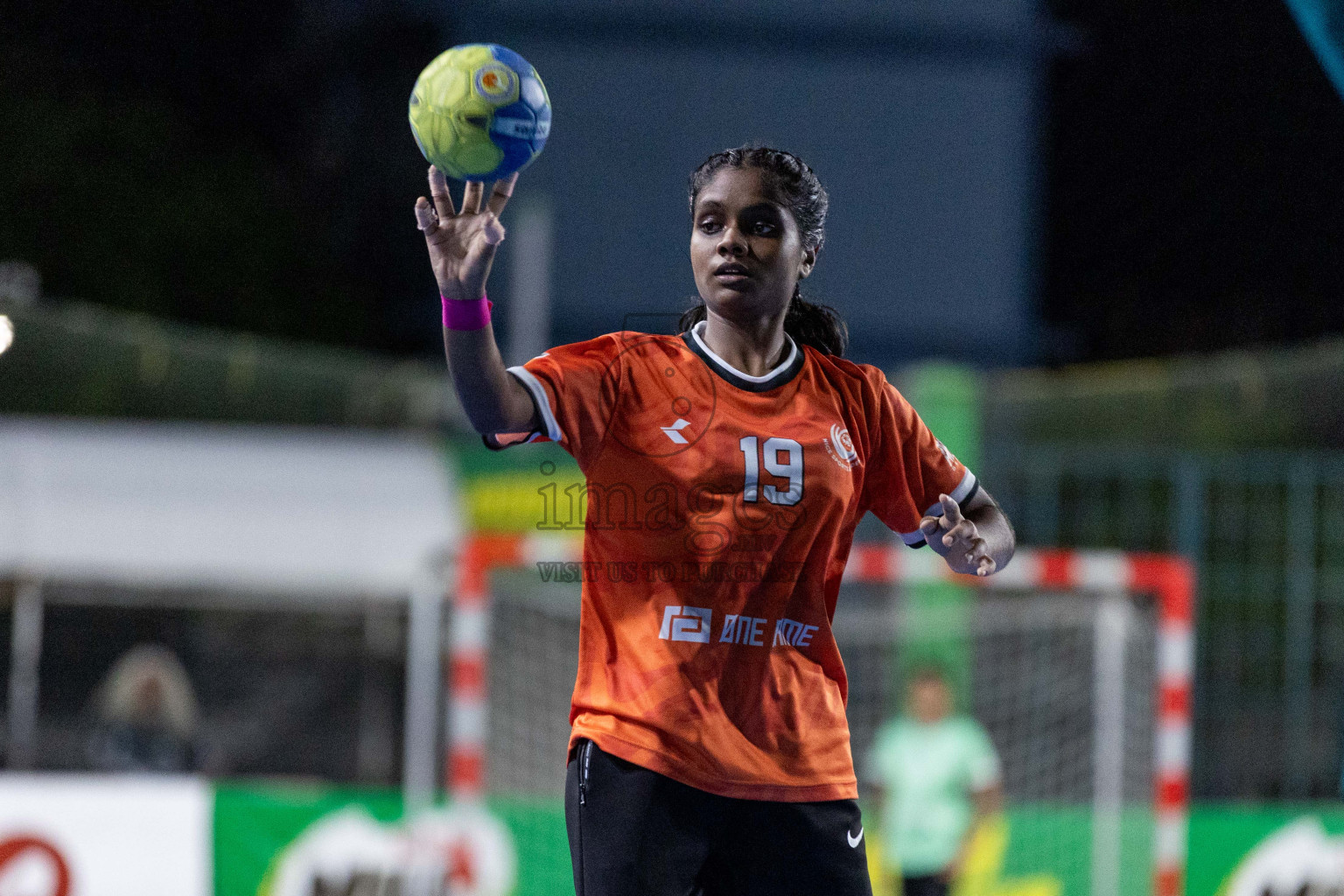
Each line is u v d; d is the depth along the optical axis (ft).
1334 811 81.41
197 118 237.45
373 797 74.18
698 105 221.25
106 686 98.89
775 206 29.12
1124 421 106.93
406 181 229.66
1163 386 109.60
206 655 117.50
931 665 81.76
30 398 117.50
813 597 29.55
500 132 26.53
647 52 220.64
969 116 225.35
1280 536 95.71
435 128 26.53
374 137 233.35
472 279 26.27
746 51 222.48
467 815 74.13
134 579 98.17
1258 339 206.08
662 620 28.48
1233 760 93.76
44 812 71.10
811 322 32.76
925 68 224.53
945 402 101.19
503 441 28.27
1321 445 107.45
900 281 222.69
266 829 73.36
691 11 221.05
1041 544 95.91
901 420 32.07
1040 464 96.89
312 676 120.47
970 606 94.17
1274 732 94.48
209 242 206.80
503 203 27.63
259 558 99.81
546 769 89.30
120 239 200.13
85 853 71.41
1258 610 95.04
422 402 123.65
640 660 28.48
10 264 188.34
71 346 119.65
